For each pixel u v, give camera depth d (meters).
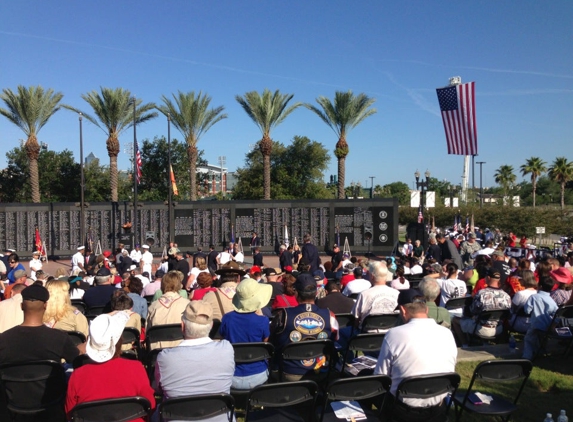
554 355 7.09
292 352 5.06
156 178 44.31
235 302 5.32
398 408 4.20
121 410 3.54
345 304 7.28
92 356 3.60
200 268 10.89
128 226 24.70
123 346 6.17
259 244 26.62
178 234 26.30
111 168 30.39
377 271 6.82
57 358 4.43
